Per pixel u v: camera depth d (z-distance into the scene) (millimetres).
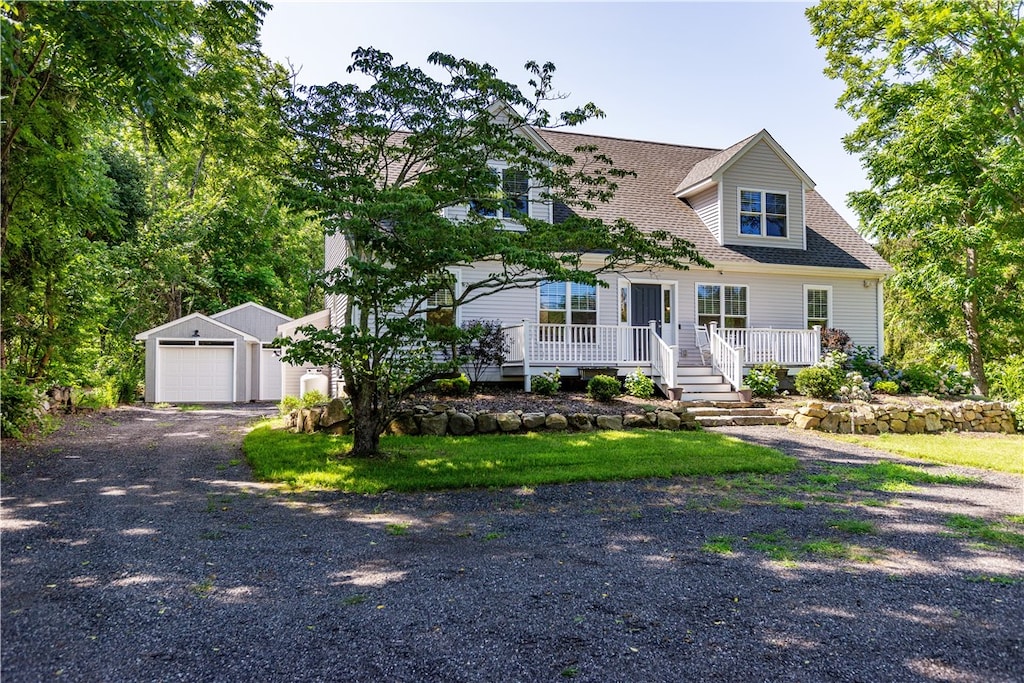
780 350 15578
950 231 14242
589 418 11156
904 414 12438
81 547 4980
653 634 3447
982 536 5492
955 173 14984
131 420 14898
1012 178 13164
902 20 14766
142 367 22766
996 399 14719
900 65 15648
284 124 9070
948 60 15055
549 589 4145
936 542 5309
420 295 8188
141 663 3066
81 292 14297
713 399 14039
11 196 9703
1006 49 13000
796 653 3229
